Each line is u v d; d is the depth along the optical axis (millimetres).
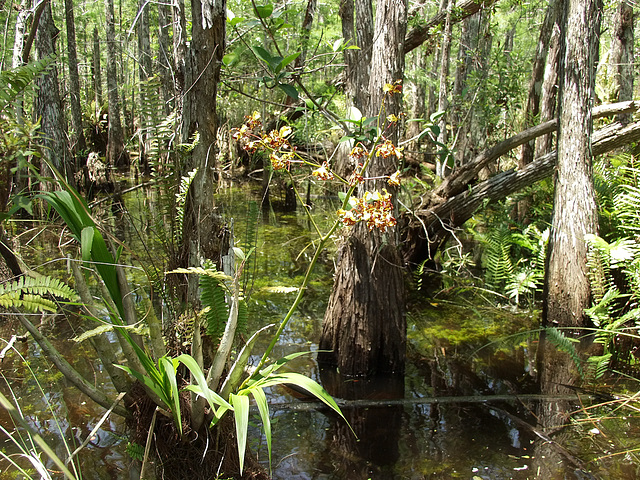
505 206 7574
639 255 4609
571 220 4863
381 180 3590
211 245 2570
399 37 3547
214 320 2398
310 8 5898
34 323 4223
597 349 4426
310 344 4320
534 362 4184
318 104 3645
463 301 5836
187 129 2566
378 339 3838
